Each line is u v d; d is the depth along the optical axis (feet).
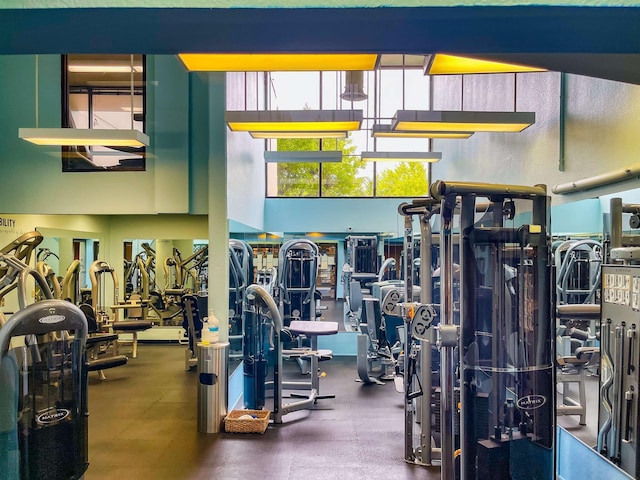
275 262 28.25
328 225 29.55
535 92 16.43
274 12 3.49
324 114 17.01
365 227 29.60
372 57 11.97
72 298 23.39
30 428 8.37
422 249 13.21
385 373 23.45
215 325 16.61
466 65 12.92
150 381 22.45
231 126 17.62
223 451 14.43
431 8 3.41
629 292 9.97
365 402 19.36
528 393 9.36
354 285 27.32
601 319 10.88
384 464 13.57
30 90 18.78
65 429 8.96
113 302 26.73
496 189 9.30
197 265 27.02
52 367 8.77
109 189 18.53
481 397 9.21
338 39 4.14
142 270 27.30
